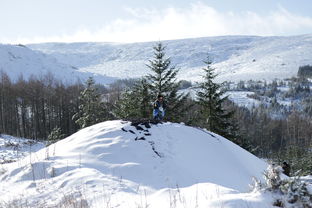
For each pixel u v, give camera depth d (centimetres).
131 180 1137
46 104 8175
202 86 3167
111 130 1480
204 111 3172
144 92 3177
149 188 1073
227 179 1348
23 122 7694
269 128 10706
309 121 11769
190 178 1230
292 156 3641
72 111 8025
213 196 732
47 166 1157
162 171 1232
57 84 9481
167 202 738
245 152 1770
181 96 3184
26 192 985
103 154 1289
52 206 832
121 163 1249
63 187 986
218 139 1678
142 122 1573
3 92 7781
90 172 1096
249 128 10550
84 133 1523
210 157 1467
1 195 985
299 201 632
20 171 1166
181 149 1429
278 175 677
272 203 632
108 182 1002
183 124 1709
